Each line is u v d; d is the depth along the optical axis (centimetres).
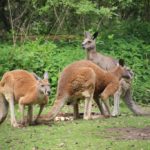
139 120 1716
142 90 2234
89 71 1747
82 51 2384
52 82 2142
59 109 1716
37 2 2784
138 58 2473
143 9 3072
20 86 1622
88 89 1744
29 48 2391
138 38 2722
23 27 2762
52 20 2852
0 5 2869
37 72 2230
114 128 1578
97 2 2858
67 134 1498
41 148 1354
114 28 2809
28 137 1474
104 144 1370
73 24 2895
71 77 1741
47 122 1684
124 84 1856
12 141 1440
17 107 1956
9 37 2725
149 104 2188
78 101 1788
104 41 2570
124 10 3084
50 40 2659
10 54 2277
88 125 1619
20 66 2236
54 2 2594
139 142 1384
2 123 1684
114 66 2092
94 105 2072
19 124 1648
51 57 2302
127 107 2038
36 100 1605
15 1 2894
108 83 1805
